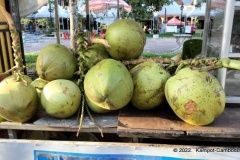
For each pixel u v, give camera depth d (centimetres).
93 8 958
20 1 433
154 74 142
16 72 148
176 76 134
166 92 135
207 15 224
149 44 1273
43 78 159
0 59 352
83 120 145
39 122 145
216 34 188
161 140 159
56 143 140
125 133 128
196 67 135
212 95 124
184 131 126
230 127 130
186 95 125
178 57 194
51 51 156
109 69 128
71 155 140
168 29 2025
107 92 124
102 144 137
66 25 1633
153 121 138
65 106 141
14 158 145
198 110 124
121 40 150
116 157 137
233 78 164
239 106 163
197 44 313
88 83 131
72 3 187
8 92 138
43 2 458
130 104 157
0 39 349
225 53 160
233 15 154
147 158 136
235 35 158
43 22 1931
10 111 139
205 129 128
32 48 1110
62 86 143
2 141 144
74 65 161
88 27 532
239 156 131
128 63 157
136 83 141
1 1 344
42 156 143
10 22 148
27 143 142
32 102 144
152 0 1094
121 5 957
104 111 148
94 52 158
